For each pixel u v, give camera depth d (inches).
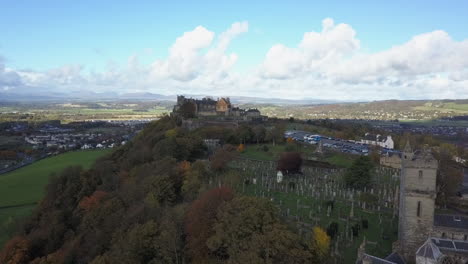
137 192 4827.8
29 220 5403.5
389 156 6889.8
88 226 4589.1
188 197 4623.5
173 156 6323.8
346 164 6692.9
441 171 4788.4
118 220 4247.0
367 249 3314.5
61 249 4286.4
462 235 3058.6
